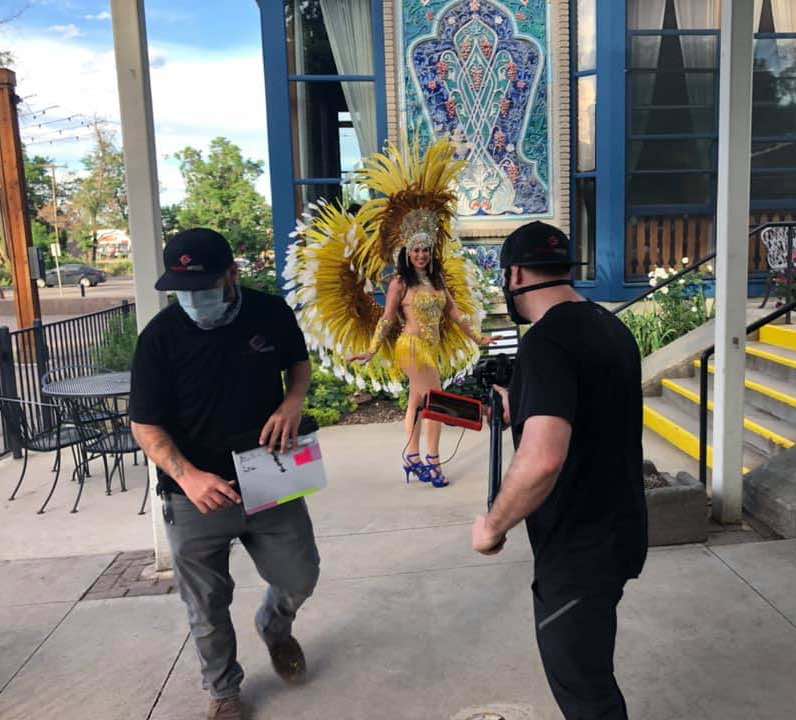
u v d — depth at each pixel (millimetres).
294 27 7695
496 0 7555
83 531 4680
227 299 2439
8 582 3945
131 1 3566
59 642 3307
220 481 2402
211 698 2682
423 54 7629
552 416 1834
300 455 2576
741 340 4035
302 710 2770
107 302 23703
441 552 4062
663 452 5609
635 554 2047
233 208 35469
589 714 1998
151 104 3689
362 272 6035
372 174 5844
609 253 7781
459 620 3350
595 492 1980
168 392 2453
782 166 8133
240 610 3523
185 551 2549
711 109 7926
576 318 1979
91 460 5809
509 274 2117
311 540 2740
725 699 2707
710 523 4207
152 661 3133
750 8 3768
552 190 7871
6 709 2840
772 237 7438
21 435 5891
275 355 2564
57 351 7367
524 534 4258
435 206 5953
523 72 7680
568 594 1992
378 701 2803
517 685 2859
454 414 3293
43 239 59969
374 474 5465
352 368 6418
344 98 7805
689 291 7547
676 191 7973
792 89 8055
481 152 7770
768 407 5383
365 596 3596
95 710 2818
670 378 6512
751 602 3338
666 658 2959
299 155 7848
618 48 7480
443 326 5586
